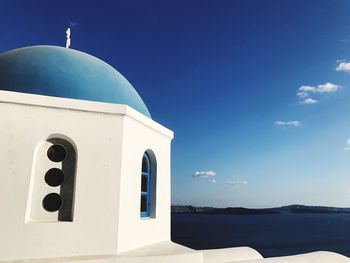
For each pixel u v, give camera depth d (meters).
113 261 5.33
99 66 7.36
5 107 5.41
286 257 8.30
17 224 5.17
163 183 7.70
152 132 7.35
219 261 8.02
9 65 6.50
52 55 6.94
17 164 5.34
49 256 5.25
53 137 5.74
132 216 6.27
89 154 5.80
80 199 5.61
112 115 6.09
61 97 6.13
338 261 8.88
